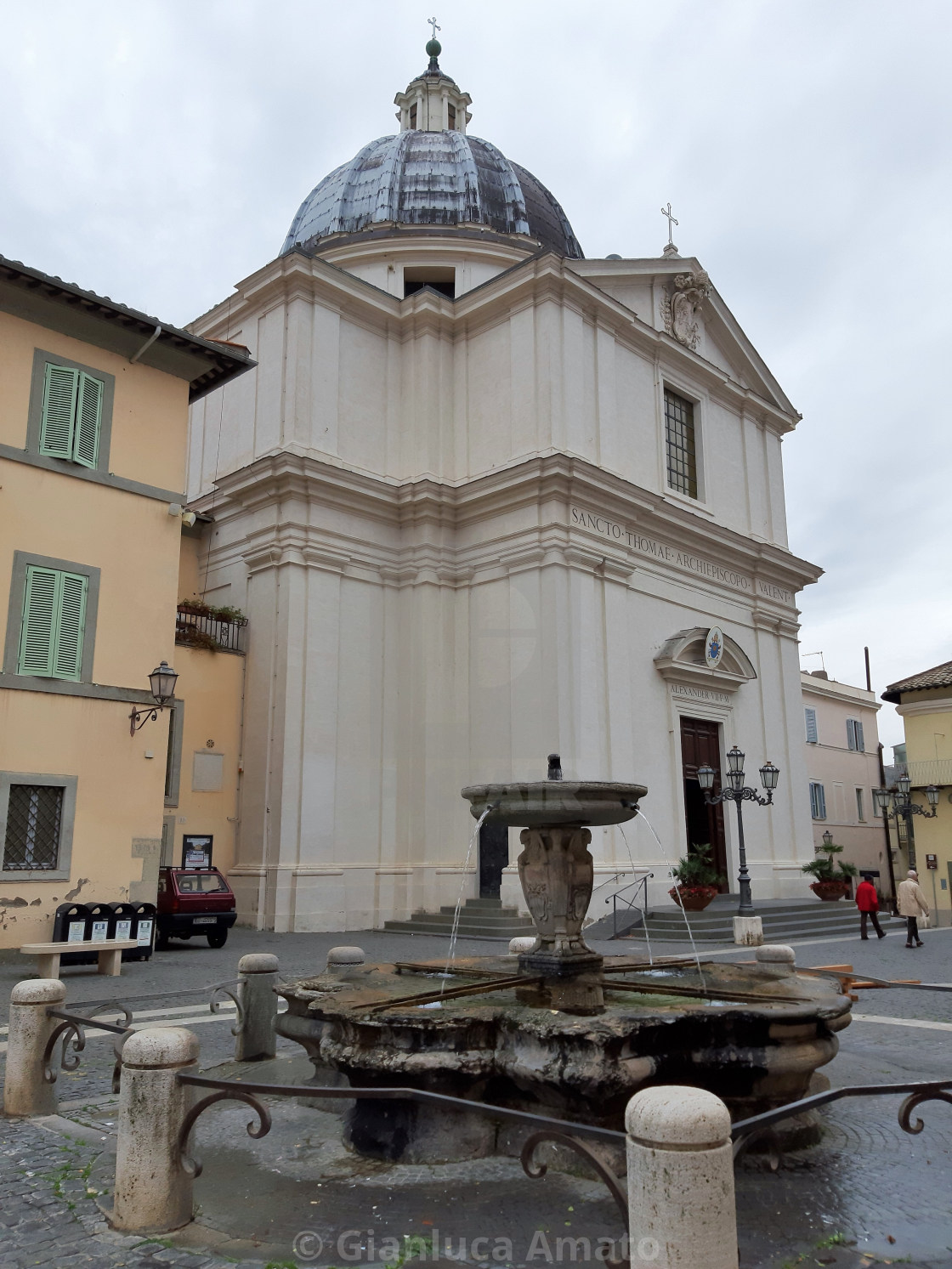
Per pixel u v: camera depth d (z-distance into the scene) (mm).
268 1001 7551
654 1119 3188
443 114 33344
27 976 12164
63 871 14094
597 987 6281
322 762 19703
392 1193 4582
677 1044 5086
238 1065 7262
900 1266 3762
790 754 26094
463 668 21172
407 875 20156
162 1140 4258
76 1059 6285
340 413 21672
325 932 18828
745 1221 4223
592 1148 4797
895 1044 8297
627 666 21078
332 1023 5602
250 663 20516
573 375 21469
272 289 21719
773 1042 5152
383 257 26547
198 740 19609
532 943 8539
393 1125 5180
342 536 20938
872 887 19094
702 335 26500
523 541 20531
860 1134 5566
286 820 19031
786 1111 3480
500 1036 5254
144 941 13758
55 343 15172
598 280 23688
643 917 18391
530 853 6754
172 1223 4207
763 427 28203
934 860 32719
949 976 13047
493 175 29109
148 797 15195
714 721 23797
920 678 34156
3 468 14375
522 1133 5145
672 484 24625
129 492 15773
